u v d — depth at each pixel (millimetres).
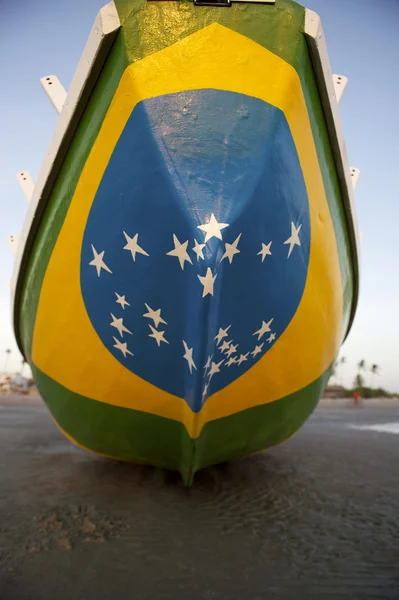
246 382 3848
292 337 3846
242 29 3184
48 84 4273
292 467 5910
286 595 2734
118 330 3611
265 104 3127
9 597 2617
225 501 4406
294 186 3312
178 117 3062
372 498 4664
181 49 3146
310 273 3725
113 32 3074
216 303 3064
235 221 2916
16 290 4957
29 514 3941
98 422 4328
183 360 3445
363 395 67250
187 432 3844
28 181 5453
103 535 3539
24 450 6777
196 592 2750
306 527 3832
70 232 3643
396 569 3104
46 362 4492
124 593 2715
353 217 4285
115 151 3197
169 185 2967
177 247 3023
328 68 3449
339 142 3732
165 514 4008
